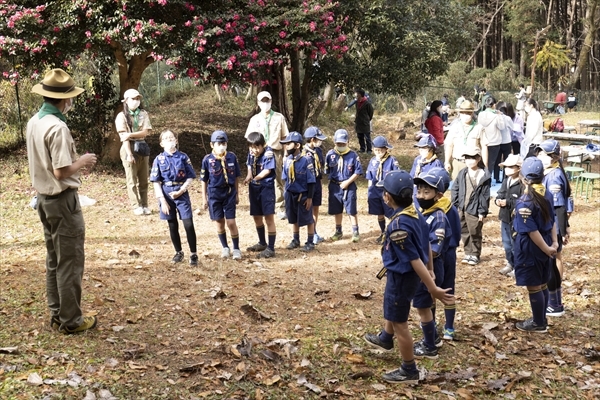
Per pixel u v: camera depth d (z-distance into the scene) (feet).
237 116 69.82
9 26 40.29
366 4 53.93
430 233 18.13
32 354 15.94
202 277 24.80
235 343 17.90
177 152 26.30
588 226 37.86
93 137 47.98
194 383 15.19
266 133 37.60
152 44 41.37
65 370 15.20
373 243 32.96
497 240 34.30
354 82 56.70
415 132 79.36
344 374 16.72
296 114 58.44
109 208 38.34
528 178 19.83
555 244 20.53
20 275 23.45
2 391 13.92
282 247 31.78
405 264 15.26
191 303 21.38
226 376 15.58
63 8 41.11
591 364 18.79
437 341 18.83
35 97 53.52
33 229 33.09
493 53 160.86
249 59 43.32
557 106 112.57
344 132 32.32
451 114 93.81
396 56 56.59
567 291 25.72
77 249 17.01
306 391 15.51
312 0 46.73
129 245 30.55
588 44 138.62
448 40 59.52
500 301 24.11
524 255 20.13
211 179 27.89
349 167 32.37
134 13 42.14
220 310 20.77
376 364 17.51
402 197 15.15
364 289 24.80
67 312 17.34
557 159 23.99
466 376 17.13
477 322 21.56
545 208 19.84
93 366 15.57
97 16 41.11
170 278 24.38
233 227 28.45
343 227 36.32
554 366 18.34
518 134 50.31
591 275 27.96
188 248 30.63
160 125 63.00
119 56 46.68
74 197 16.71
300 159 30.32
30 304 19.72
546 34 138.00
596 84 158.71
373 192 31.65
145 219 36.50
